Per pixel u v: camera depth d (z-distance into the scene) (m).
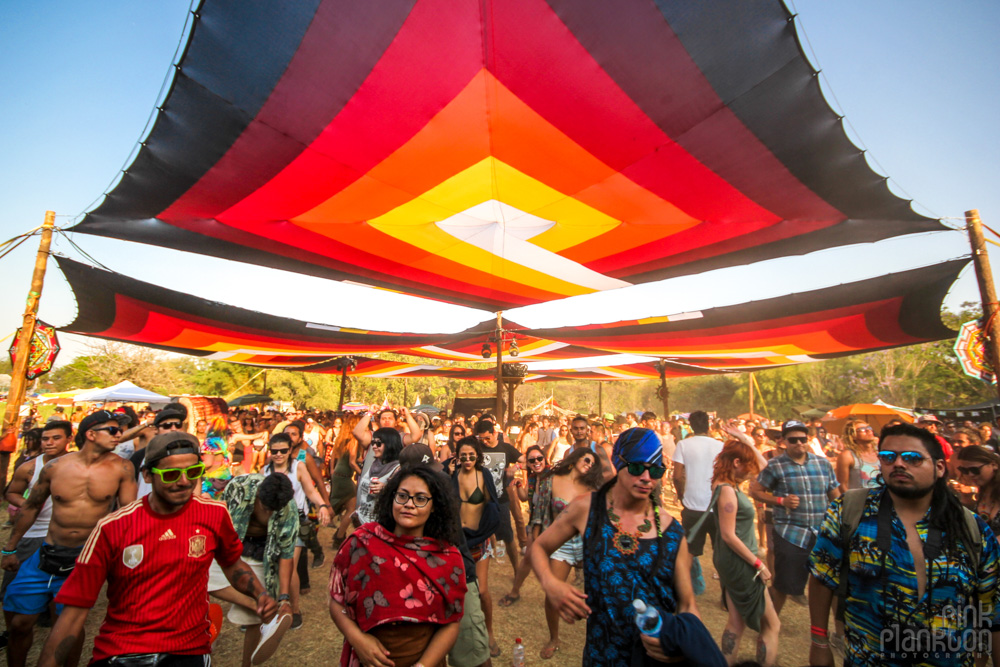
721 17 2.87
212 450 5.60
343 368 17.41
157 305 7.23
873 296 6.35
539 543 2.20
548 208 5.38
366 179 4.60
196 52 3.12
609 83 3.47
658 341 10.02
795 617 4.61
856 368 31.11
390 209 5.27
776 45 2.97
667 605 1.94
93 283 6.16
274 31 3.01
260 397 22.41
